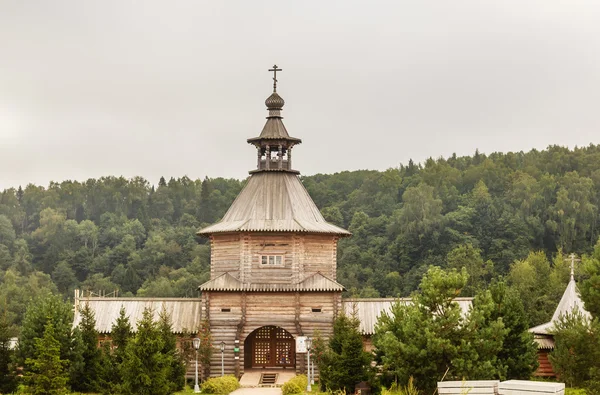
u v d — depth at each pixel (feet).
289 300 344.90
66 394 277.03
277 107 372.38
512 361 287.28
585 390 254.06
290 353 356.79
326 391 295.07
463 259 626.64
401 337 282.56
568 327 276.62
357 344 287.69
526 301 481.87
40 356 277.44
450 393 189.78
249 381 333.01
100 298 351.46
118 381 289.33
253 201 359.87
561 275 571.69
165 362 278.87
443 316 274.16
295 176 372.79
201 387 319.06
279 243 349.61
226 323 342.85
